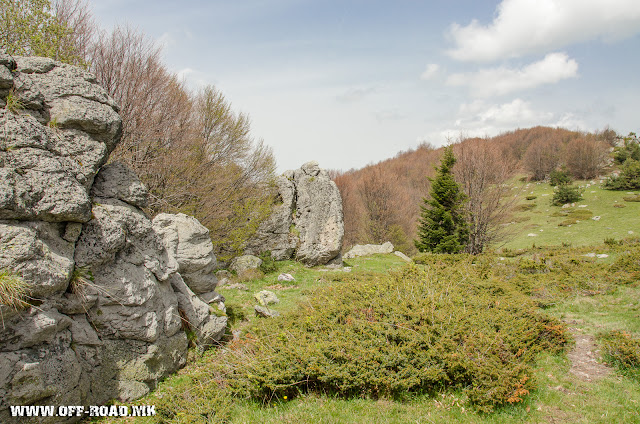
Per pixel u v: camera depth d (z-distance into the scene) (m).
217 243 20.12
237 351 8.20
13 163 5.69
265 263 20.66
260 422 6.15
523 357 7.46
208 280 10.70
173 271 8.54
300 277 19.20
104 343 6.71
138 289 7.28
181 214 10.71
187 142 18.50
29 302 5.52
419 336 7.30
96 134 7.28
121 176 7.91
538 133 92.50
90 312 6.61
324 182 24.34
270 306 13.29
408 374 6.77
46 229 6.01
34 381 5.20
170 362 7.98
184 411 6.36
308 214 23.91
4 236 5.28
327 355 7.23
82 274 6.50
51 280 5.66
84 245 6.64
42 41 13.06
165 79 17.73
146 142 16.56
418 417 6.10
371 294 9.51
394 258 28.36
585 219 44.56
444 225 30.80
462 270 13.12
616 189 52.47
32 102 6.40
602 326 9.61
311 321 8.65
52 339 5.74
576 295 12.44
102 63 15.46
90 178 7.01
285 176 25.75
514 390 6.27
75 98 6.92
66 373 5.73
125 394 6.75
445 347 7.15
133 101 16.05
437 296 8.84
